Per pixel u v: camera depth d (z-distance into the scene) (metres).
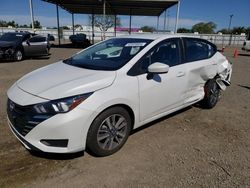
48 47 14.81
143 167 3.03
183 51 4.23
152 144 3.61
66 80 3.03
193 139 3.82
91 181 2.74
